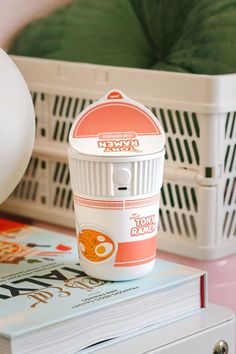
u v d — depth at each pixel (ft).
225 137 2.64
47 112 3.07
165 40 3.17
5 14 3.41
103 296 2.19
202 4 3.04
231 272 2.78
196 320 2.36
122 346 2.17
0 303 2.14
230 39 2.90
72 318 2.07
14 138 2.46
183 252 2.73
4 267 2.45
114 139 2.27
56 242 2.72
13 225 2.95
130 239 2.28
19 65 3.14
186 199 2.72
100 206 2.25
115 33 3.25
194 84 2.59
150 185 2.28
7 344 1.96
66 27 3.35
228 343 2.40
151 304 2.28
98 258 2.30
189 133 2.66
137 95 2.77
